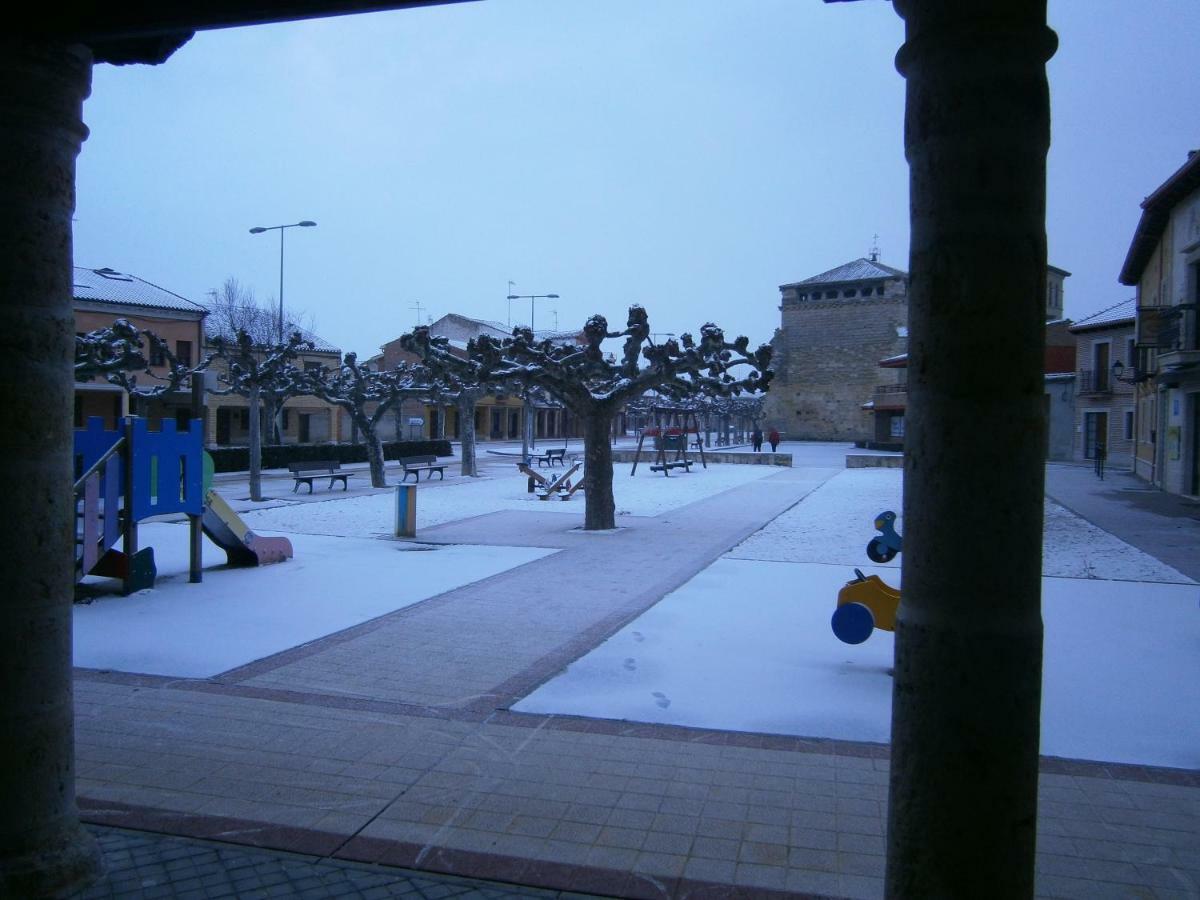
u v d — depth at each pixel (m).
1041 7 2.38
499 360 16.03
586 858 3.86
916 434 2.47
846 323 77.06
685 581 10.84
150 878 3.67
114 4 3.34
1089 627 8.47
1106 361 36.47
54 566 3.54
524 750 5.17
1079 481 29.09
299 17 3.29
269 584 10.52
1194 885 3.64
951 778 2.40
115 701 6.06
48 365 3.48
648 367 15.94
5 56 3.33
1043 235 2.42
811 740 5.38
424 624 8.47
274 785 4.63
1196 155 20.77
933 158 2.40
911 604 2.50
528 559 12.56
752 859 3.86
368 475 32.06
